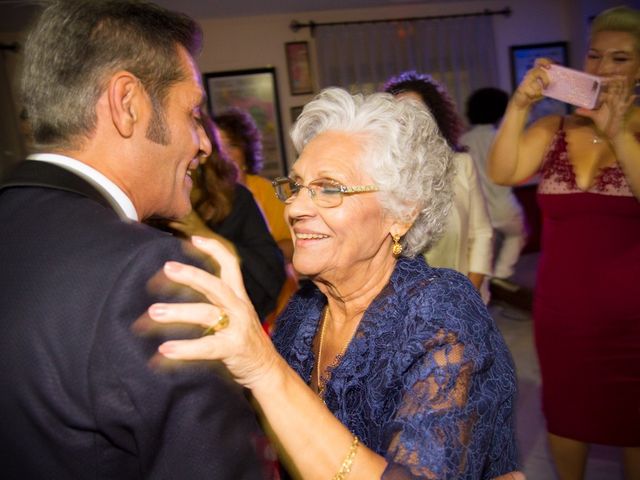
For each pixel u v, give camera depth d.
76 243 0.73
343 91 1.08
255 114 7.13
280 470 1.08
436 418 0.85
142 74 0.84
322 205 1.03
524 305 4.78
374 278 1.10
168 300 0.72
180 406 0.70
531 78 2.00
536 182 7.25
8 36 6.18
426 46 7.33
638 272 1.92
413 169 1.04
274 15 6.98
